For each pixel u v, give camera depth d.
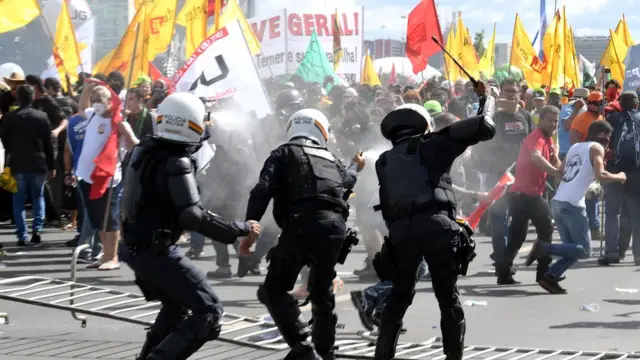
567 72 32.09
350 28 31.80
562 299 14.45
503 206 15.55
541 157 15.00
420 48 22.70
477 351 10.80
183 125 8.28
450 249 9.29
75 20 27.17
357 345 10.91
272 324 11.39
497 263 15.65
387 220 9.56
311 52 29.84
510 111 16.58
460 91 29.92
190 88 15.59
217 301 8.45
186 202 8.20
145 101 17.95
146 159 8.30
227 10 24.00
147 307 11.51
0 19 17.39
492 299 14.43
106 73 19.58
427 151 9.46
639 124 17.80
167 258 8.31
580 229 14.90
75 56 22.73
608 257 18.06
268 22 30.12
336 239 9.31
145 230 8.30
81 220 19.16
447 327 9.43
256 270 16.28
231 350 10.89
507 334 11.98
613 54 29.83
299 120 9.63
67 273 16.17
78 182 16.61
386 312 9.66
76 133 17.64
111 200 16.44
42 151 19.34
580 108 21.89
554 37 30.42
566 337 11.82
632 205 17.94
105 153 16.17
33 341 11.30
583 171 14.91
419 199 9.34
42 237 20.58
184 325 8.31
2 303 13.51
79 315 12.76
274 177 9.32
